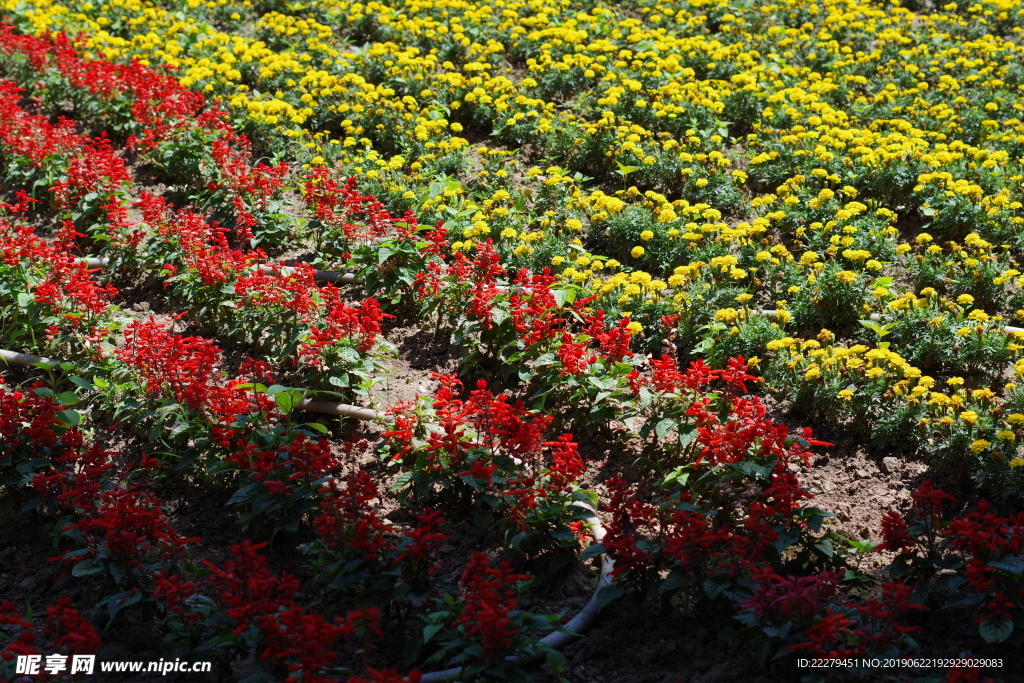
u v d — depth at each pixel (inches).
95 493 212.4
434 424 254.8
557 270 326.3
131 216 385.4
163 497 249.4
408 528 210.4
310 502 222.5
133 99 443.8
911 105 445.4
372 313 278.2
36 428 235.9
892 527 199.0
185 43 518.0
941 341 281.1
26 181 398.9
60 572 227.3
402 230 325.1
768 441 222.5
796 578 182.1
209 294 315.9
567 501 223.8
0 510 236.7
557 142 416.2
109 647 202.1
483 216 353.4
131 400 265.7
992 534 192.5
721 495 237.9
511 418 230.8
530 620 186.2
